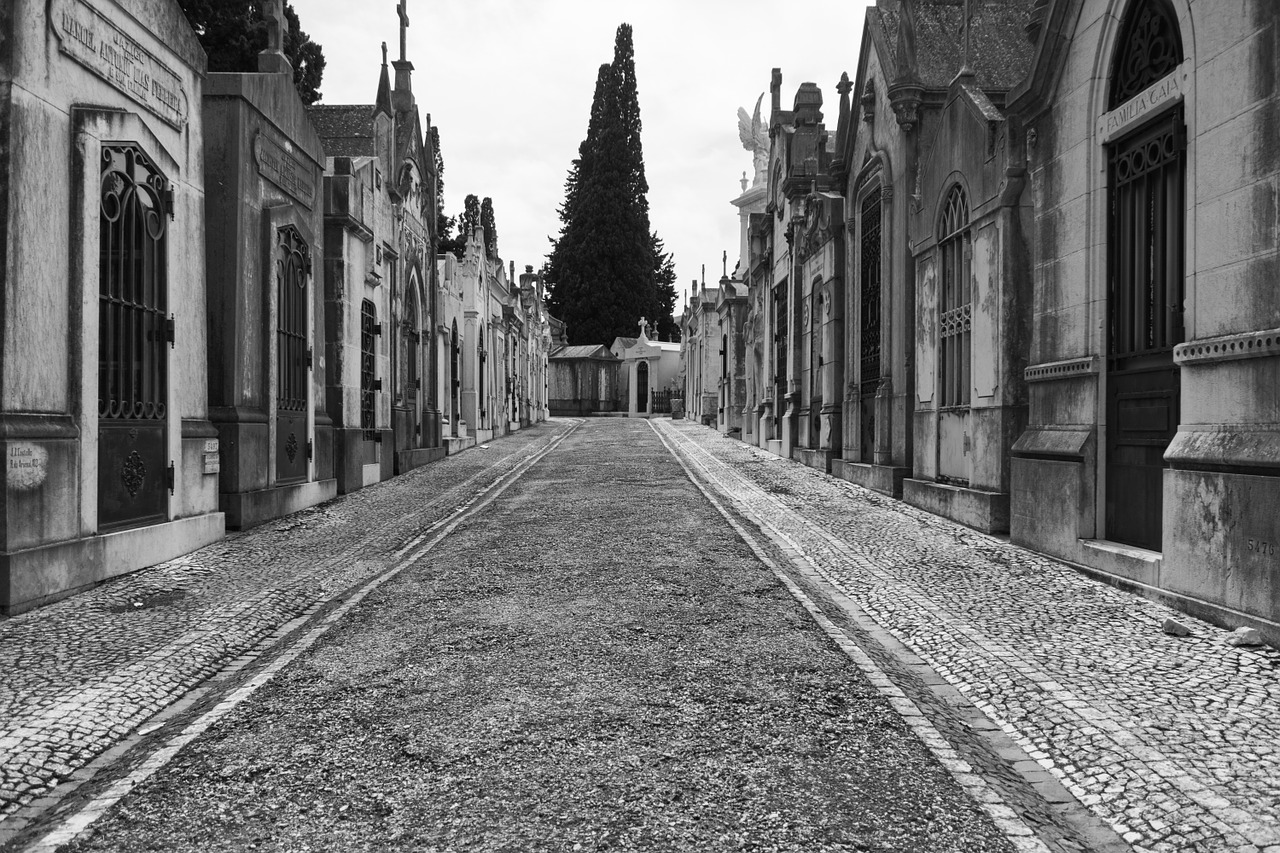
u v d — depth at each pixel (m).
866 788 3.75
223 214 11.14
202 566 8.92
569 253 77.75
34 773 4.08
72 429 7.66
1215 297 6.37
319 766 4.04
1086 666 5.35
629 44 76.56
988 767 4.04
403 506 13.81
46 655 5.80
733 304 34.44
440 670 5.43
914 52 13.80
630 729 4.42
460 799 3.67
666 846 3.25
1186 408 6.73
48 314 7.43
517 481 17.62
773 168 27.02
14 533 6.96
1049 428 9.15
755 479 17.59
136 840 3.39
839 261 18.69
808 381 21.48
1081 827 3.51
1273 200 5.76
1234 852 3.19
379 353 17.97
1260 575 5.82
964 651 5.73
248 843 3.34
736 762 4.02
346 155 20.91
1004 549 9.48
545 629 6.36
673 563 8.84
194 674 5.57
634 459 22.97
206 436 10.20
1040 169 9.27
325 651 5.94
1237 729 4.30
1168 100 7.02
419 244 22.06
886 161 14.85
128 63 8.59
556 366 70.75
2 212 6.92
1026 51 14.87
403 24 21.38
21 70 7.05
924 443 13.29
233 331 11.18
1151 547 7.52
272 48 12.96
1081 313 8.43
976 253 11.12
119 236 8.49
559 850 3.23
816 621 6.60
